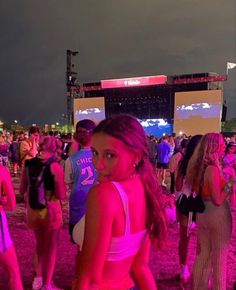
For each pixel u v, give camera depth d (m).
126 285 1.96
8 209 3.78
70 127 49.66
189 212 4.35
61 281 5.26
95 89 55.84
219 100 42.41
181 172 5.02
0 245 3.66
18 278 3.79
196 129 43.25
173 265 5.93
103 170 1.88
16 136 18.95
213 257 4.24
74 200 4.46
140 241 1.98
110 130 1.85
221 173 4.18
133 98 65.94
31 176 4.77
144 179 1.96
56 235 4.86
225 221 4.17
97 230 1.77
